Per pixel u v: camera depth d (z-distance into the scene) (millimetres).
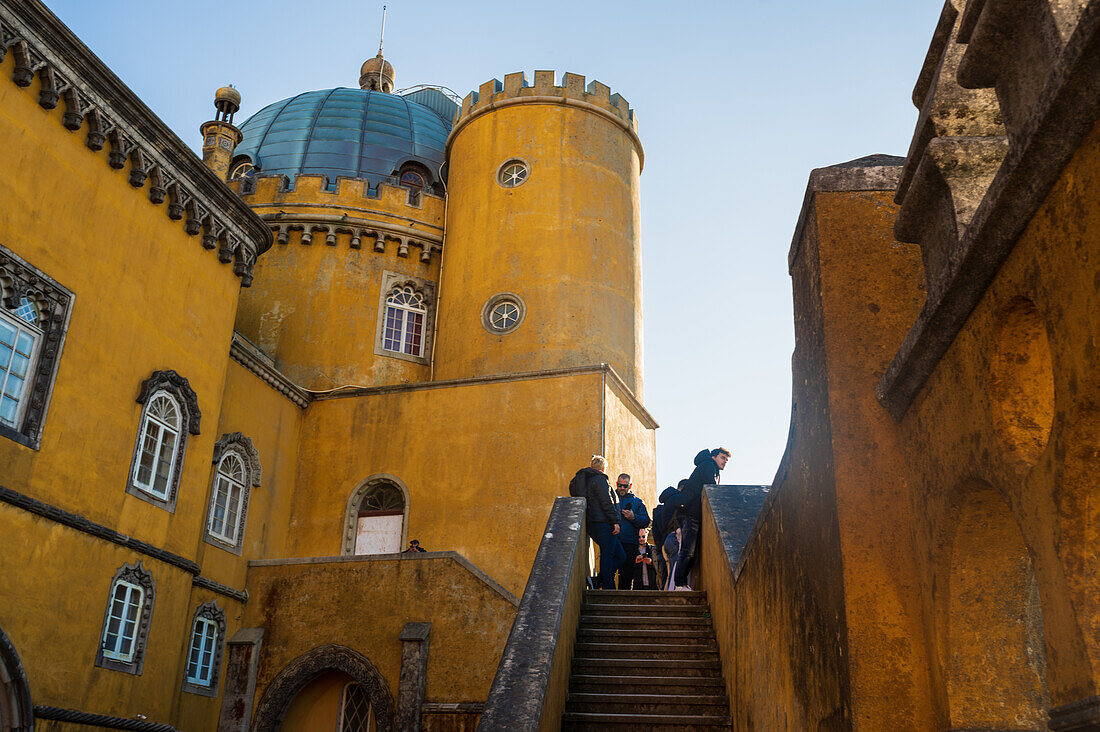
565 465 20250
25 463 13266
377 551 20938
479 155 26516
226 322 18625
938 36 4980
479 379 21656
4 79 13562
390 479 21344
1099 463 3350
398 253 26688
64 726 13391
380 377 25188
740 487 11891
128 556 15141
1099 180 3102
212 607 17578
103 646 14422
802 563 6102
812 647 5770
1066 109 3186
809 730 5809
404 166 29984
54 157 14375
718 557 10344
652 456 24219
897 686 4797
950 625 4543
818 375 5707
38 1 13703
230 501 19297
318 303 25703
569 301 23953
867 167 5957
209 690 17281
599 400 20641
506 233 24938
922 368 4781
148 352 16125
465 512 20516
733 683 8836
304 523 21484
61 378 14102
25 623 12953
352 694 17750
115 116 15531
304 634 17859
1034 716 4398
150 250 16422
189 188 17344
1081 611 3389
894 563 5047
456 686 16453
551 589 8805
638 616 11039
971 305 4242
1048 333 3533
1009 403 4035
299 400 22359
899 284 5621
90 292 14875
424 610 17234
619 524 13055
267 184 26906
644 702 9062
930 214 4977
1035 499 3686
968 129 4746
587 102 26578
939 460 4664
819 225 5809
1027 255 3703
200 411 17422
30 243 13758
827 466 5438
